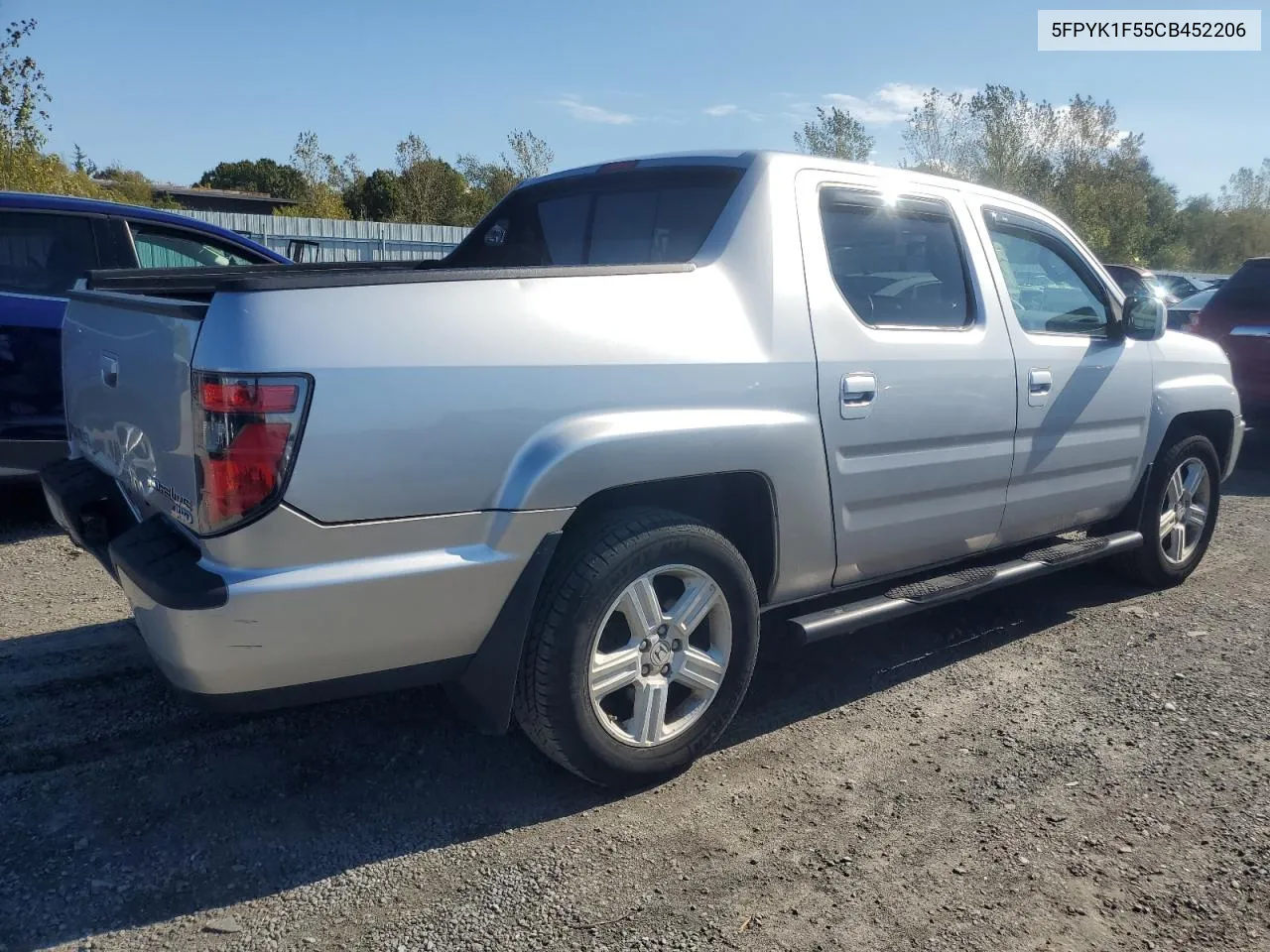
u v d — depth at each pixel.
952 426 3.89
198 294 3.15
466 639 2.87
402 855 2.88
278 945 2.51
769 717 3.81
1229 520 7.10
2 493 6.63
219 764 3.33
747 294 3.33
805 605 3.89
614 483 2.96
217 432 2.50
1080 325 4.66
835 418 3.48
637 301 3.07
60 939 2.50
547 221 4.33
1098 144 36.09
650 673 3.17
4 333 5.51
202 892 2.70
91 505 3.21
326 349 2.55
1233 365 9.18
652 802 3.19
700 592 3.23
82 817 3.00
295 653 2.62
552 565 2.98
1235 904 2.78
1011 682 4.18
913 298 3.89
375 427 2.60
